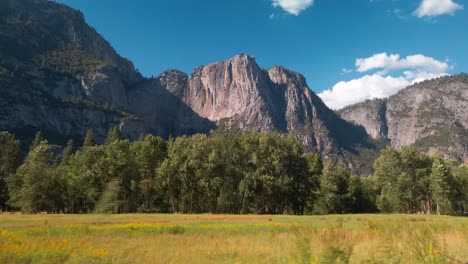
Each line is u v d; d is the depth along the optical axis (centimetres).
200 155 8188
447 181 8569
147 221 3888
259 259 1098
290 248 1146
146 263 1068
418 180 8969
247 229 2697
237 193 8681
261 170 8344
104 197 659
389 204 9875
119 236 2077
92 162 7669
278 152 8481
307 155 9444
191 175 8175
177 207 8856
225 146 8644
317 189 9794
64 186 7750
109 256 1130
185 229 2694
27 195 7394
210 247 1467
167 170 7956
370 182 12556
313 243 916
